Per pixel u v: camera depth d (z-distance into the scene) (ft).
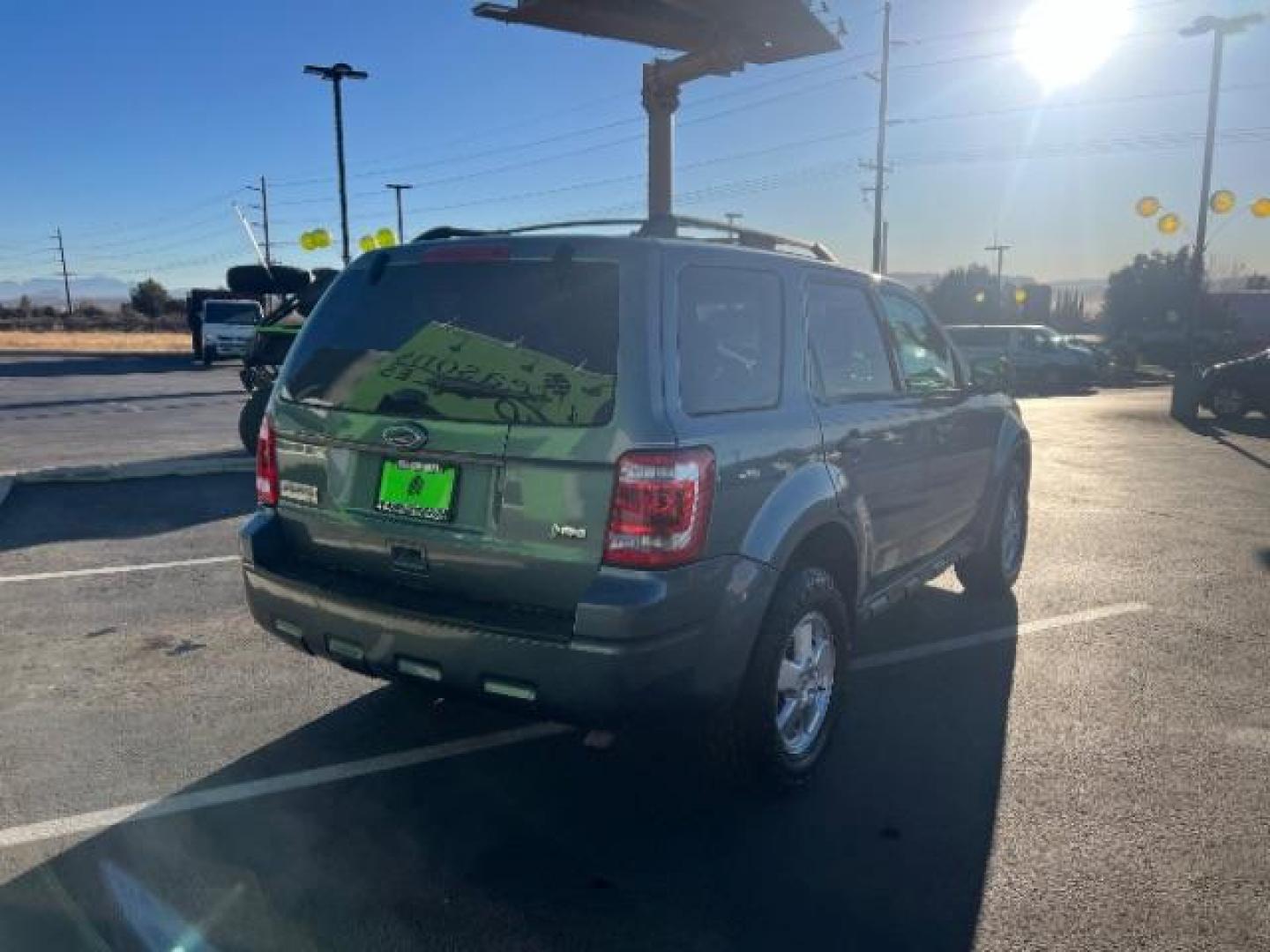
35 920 9.26
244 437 36.58
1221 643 17.66
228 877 10.04
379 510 10.87
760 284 11.64
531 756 12.94
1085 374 92.99
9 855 10.36
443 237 12.55
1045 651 17.26
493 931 9.23
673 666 9.64
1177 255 182.60
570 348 9.92
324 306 12.03
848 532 12.48
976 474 17.84
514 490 9.87
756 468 10.61
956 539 17.60
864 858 10.55
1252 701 14.98
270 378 38.68
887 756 13.03
